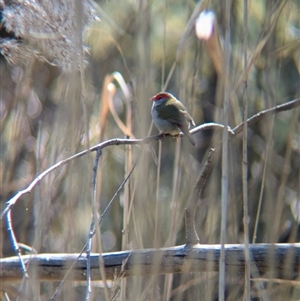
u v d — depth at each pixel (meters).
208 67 10.96
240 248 5.77
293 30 9.51
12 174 9.73
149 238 6.55
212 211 7.65
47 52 6.67
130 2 11.40
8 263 6.21
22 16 5.91
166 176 10.50
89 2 6.09
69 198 6.82
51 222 8.71
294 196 9.05
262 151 9.77
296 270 5.71
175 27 11.36
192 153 10.72
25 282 5.70
